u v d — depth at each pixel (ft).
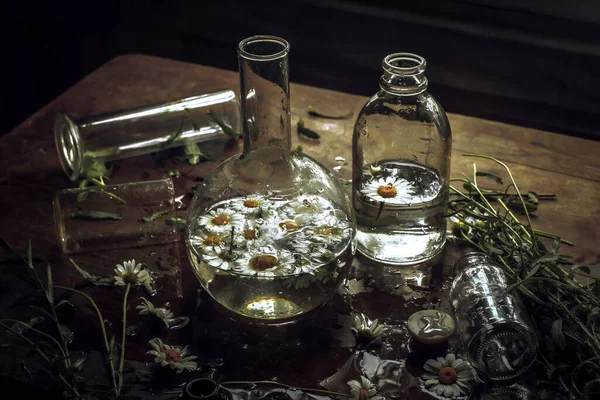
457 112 3.69
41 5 4.45
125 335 1.98
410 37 3.54
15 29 4.56
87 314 2.06
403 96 2.06
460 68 3.52
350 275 2.14
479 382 1.86
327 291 1.94
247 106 1.96
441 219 2.12
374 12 3.55
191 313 2.05
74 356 1.94
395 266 2.16
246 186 1.98
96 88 2.91
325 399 1.84
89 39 4.47
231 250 1.89
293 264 1.87
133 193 2.33
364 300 2.06
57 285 2.13
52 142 2.66
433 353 1.93
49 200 2.41
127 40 4.34
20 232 2.30
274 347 1.95
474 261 2.02
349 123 2.69
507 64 3.42
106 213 2.29
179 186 2.46
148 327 2.01
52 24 4.50
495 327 1.83
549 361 1.88
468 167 2.47
